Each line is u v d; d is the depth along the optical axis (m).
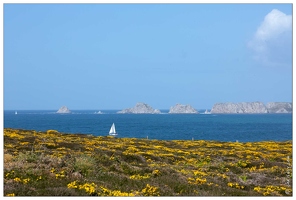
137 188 17.94
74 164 20.11
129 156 29.81
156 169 22.70
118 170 21.88
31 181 16.62
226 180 21.94
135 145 43.06
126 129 159.25
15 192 14.99
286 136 121.00
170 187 18.61
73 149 32.94
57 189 15.59
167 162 30.83
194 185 19.28
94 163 21.09
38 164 19.45
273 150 43.81
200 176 22.05
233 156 36.22
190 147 46.66
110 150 32.75
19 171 17.72
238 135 125.75
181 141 55.38
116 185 17.89
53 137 43.09
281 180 23.52
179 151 38.12
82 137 50.00
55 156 24.55
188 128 168.12
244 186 21.06
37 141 35.59
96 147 34.69
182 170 24.34
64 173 18.48
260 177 24.14
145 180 19.61
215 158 33.88
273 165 29.05
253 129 162.12
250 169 27.97
